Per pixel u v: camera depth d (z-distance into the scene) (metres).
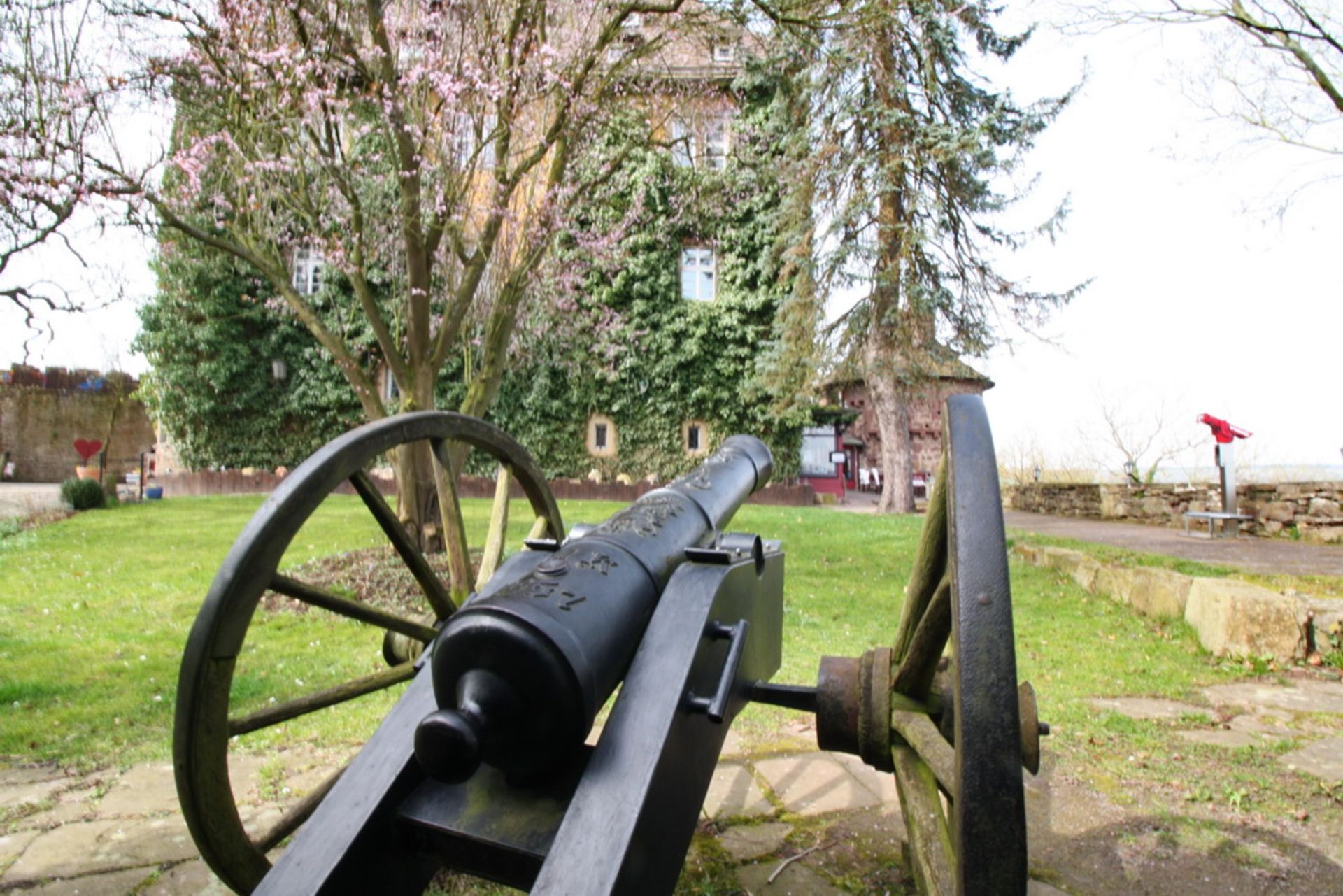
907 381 13.19
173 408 16.09
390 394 16.59
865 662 1.69
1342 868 2.18
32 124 5.12
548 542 1.81
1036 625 5.45
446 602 1.92
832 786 2.69
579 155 7.48
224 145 6.29
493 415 16.81
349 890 1.19
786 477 17.59
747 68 12.98
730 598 1.54
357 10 5.84
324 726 3.28
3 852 2.23
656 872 1.20
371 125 7.12
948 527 1.20
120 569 6.98
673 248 17.03
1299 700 3.80
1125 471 16.09
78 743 3.15
